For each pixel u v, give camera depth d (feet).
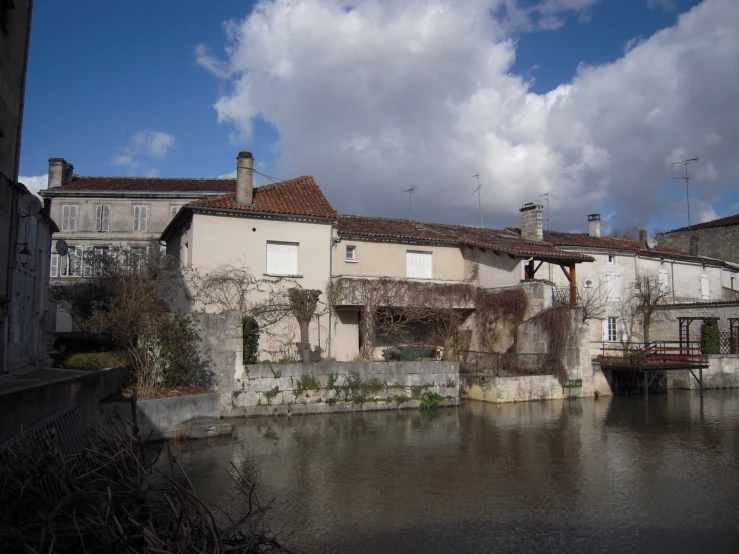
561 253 89.81
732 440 53.62
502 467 42.83
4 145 48.47
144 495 22.08
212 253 74.95
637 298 114.62
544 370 80.89
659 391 95.40
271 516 31.60
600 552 27.35
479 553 27.09
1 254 48.06
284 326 77.00
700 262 127.85
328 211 82.33
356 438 52.29
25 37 53.06
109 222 134.51
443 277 94.32
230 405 59.98
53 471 21.79
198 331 59.21
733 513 32.91
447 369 71.26
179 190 136.26
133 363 55.47
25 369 54.24
